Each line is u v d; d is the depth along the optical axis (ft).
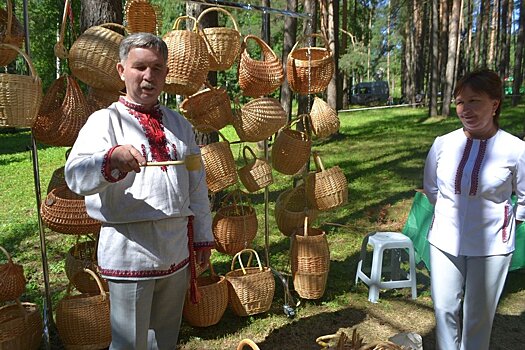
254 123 11.36
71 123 9.26
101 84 9.52
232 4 11.81
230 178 11.05
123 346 7.13
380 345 6.49
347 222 20.67
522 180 8.04
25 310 9.96
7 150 47.24
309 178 12.51
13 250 17.46
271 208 22.44
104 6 14.11
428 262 14.19
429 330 11.61
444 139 8.69
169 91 10.18
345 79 89.97
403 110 84.07
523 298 13.19
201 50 10.02
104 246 7.00
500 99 8.01
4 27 9.24
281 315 12.29
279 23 55.93
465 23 103.71
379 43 106.01
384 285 13.12
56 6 75.00
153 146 6.83
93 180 6.04
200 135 19.85
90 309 9.91
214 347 10.83
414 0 90.89
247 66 11.45
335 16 41.96
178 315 7.75
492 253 8.20
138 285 6.90
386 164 33.91
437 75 66.69
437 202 8.80
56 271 15.31
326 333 11.44
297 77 12.62
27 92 8.25
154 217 6.79
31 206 24.50
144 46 6.66
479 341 8.64
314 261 12.48
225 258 16.10
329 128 12.76
